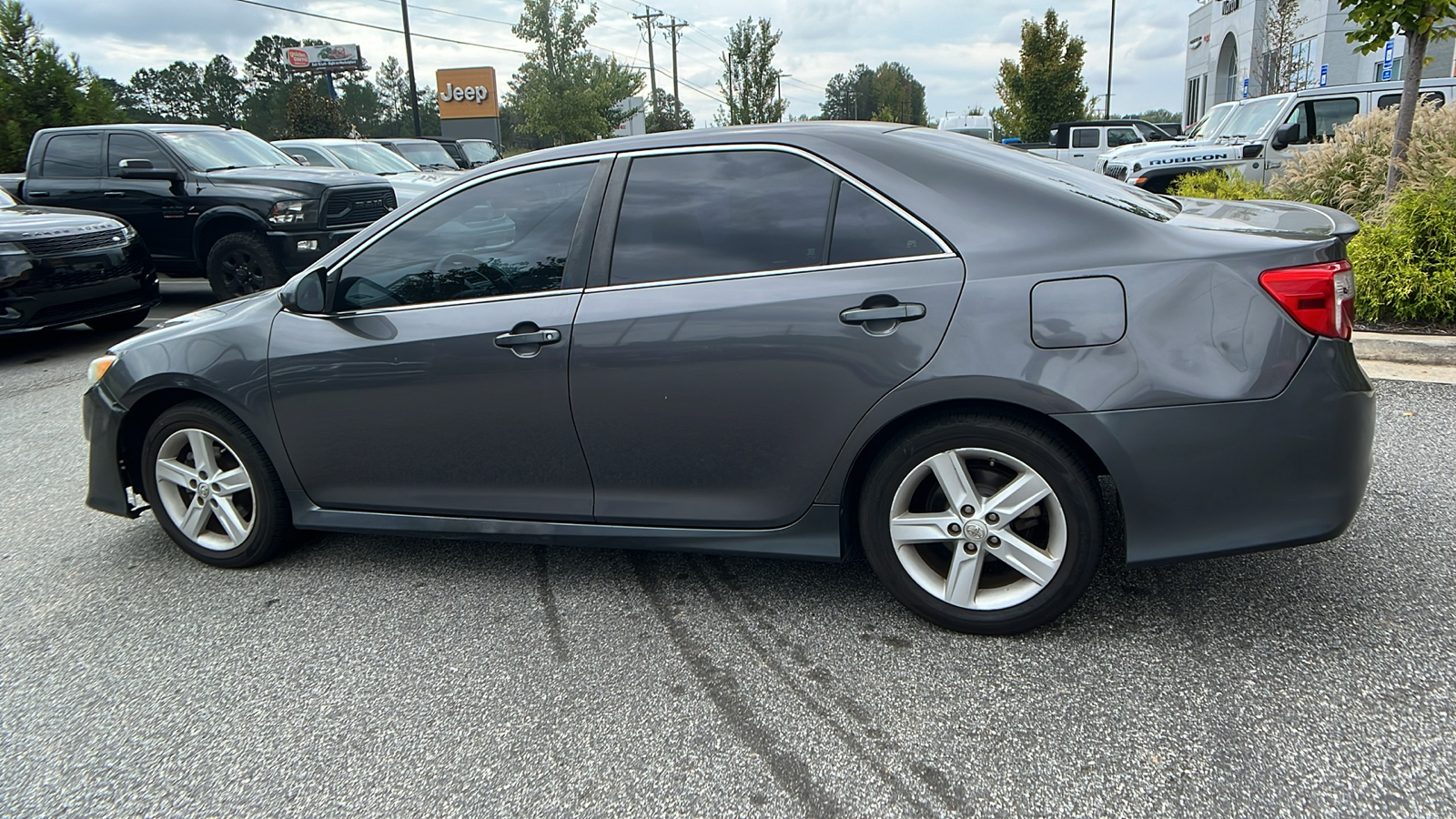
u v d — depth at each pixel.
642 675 2.88
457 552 3.91
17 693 2.97
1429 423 4.73
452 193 3.38
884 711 2.62
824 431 2.89
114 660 3.15
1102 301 2.61
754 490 3.05
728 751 2.49
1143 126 23.09
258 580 3.74
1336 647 2.79
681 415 3.03
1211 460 2.58
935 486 2.97
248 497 3.82
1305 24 25.28
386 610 3.42
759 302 2.89
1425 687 2.56
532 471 3.29
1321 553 3.39
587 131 46.00
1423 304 6.32
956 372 2.70
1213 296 2.56
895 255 2.81
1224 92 34.06
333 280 3.46
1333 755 2.31
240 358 3.56
